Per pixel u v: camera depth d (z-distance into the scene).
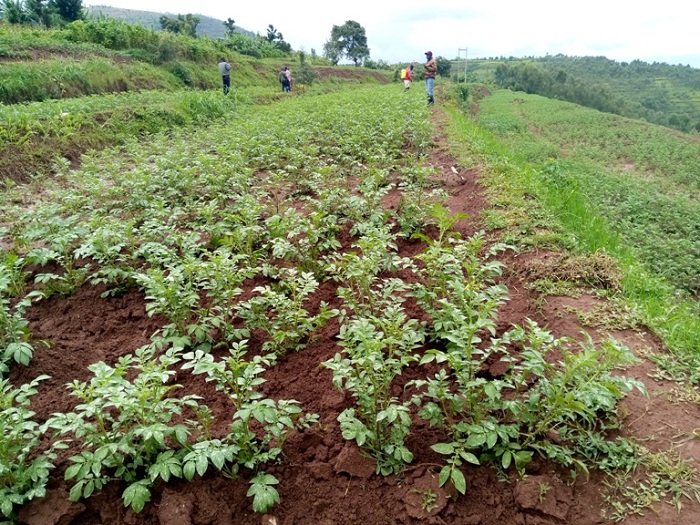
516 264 5.55
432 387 3.15
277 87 35.50
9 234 6.44
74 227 6.28
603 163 25.25
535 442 3.12
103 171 9.78
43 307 5.24
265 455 3.11
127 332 4.84
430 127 12.06
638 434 3.23
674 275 8.38
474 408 3.16
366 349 3.10
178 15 46.31
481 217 6.83
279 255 5.27
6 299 5.25
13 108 12.41
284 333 4.12
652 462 3.02
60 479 3.12
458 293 3.82
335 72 49.31
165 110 15.94
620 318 4.38
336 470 3.17
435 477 3.05
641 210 12.16
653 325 4.28
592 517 2.79
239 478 3.13
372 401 3.18
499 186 7.86
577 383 3.16
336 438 3.42
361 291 4.86
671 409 3.42
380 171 8.02
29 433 3.23
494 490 2.98
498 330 4.39
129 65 24.56
